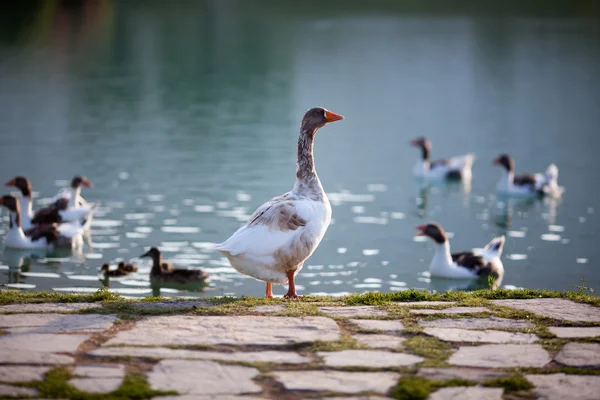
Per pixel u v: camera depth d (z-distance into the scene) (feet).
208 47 197.88
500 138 105.50
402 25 251.39
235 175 78.95
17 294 26.43
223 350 20.72
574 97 137.08
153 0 312.71
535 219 68.54
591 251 58.23
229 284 48.93
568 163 91.61
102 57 177.37
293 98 131.03
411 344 21.31
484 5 305.12
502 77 160.66
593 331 22.52
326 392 18.33
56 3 267.39
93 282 48.98
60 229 57.82
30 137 95.61
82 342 21.15
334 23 255.70
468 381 18.94
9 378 18.69
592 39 216.95
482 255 53.36
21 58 169.99
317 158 91.20
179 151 90.17
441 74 163.84
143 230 60.54
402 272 52.49
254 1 317.01
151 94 132.57
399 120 116.78
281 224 29.53
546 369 19.74
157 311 24.13
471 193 79.10
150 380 18.79
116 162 83.92
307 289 48.06
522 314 24.07
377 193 76.18
